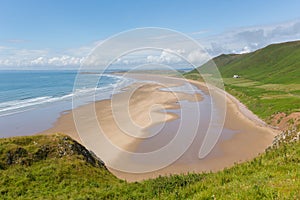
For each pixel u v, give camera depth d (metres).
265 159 13.34
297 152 12.87
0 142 17.91
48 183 14.59
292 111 38.34
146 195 11.84
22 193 13.46
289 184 8.21
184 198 10.05
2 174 15.03
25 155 17.11
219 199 8.33
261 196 7.71
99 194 12.81
